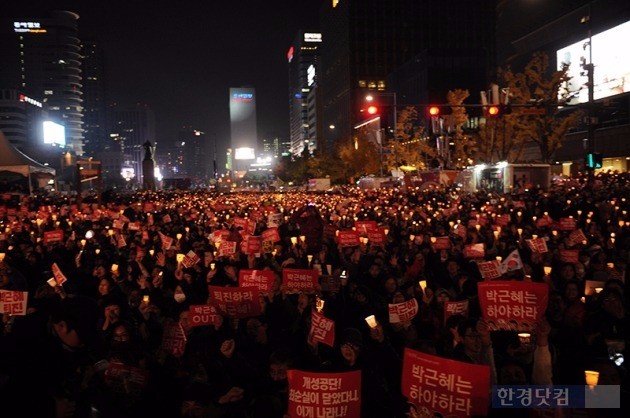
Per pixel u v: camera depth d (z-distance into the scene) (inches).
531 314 236.2
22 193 1646.2
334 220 816.3
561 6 2878.9
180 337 249.0
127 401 173.8
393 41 5172.2
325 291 351.6
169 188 4042.8
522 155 2920.8
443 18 5196.9
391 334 287.1
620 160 2410.2
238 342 265.0
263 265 441.7
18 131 7096.5
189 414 186.9
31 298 345.1
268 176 7293.3
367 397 216.8
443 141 2006.6
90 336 149.0
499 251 489.4
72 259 498.0
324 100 6363.2
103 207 1181.7
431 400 179.0
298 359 241.3
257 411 182.1
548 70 3046.3
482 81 4074.8
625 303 299.9
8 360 153.3
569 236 507.2
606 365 206.4
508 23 3518.7
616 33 2470.5
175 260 484.1
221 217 947.3
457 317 243.9
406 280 388.5
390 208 914.7
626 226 560.4
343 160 3373.5
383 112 885.8
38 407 148.6
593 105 1051.3
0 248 507.8
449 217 768.9
